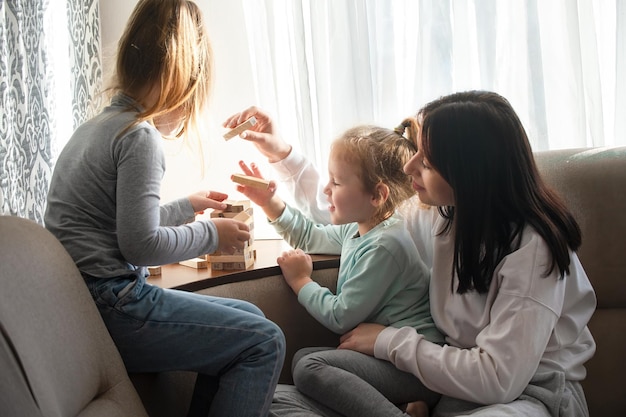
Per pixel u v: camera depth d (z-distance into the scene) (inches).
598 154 56.5
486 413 45.6
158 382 52.2
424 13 65.6
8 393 35.2
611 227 54.7
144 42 50.2
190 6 52.9
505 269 48.6
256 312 53.3
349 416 50.9
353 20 65.2
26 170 75.2
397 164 58.0
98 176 47.0
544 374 48.7
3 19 73.8
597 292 55.0
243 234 52.0
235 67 72.0
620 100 67.0
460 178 49.5
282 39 67.6
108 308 46.8
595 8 67.2
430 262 60.6
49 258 42.8
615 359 54.2
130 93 50.4
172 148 72.8
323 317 56.9
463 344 52.4
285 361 60.9
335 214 59.2
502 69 66.6
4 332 36.4
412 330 53.0
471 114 49.5
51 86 76.1
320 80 66.4
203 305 48.7
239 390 47.3
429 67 66.3
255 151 72.6
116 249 47.6
